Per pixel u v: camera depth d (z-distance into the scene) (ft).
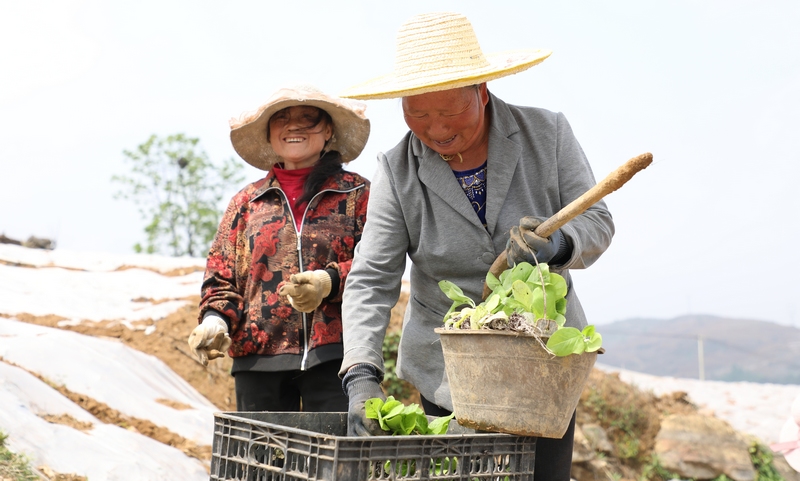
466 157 8.87
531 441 7.04
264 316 11.39
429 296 9.23
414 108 7.90
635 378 33.83
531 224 7.11
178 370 21.89
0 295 23.47
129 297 25.26
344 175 11.94
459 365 7.11
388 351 24.22
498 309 7.07
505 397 6.84
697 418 29.25
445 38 7.99
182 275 28.25
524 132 8.87
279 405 11.58
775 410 34.12
